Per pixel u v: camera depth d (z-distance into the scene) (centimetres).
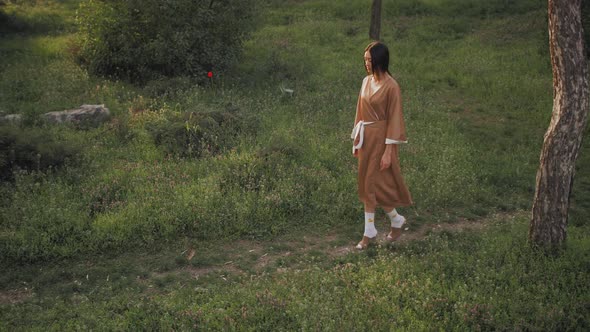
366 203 551
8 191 628
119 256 547
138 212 595
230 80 1155
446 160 777
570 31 493
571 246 529
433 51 1522
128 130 838
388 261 517
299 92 1095
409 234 605
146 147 790
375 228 595
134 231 576
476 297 448
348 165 747
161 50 1102
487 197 695
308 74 1222
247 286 484
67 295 482
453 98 1137
